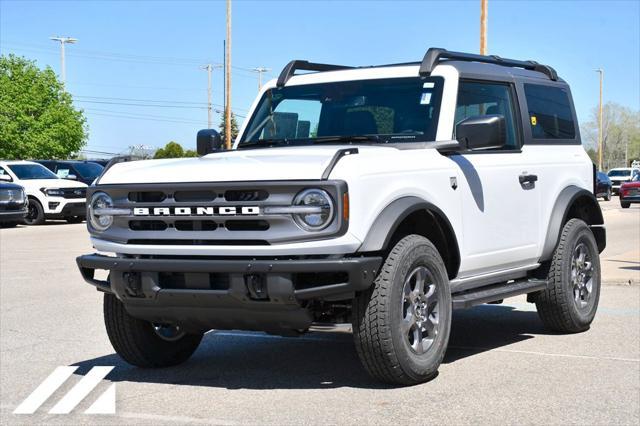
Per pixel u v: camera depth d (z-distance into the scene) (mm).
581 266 8211
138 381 6422
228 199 5734
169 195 5910
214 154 6777
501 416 5320
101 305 10250
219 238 5746
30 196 27078
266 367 6816
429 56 7070
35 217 27125
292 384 6230
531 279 7906
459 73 7070
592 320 8414
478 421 5219
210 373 6645
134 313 6180
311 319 5781
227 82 39906
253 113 7629
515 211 7402
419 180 6246
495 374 6434
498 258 7188
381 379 6016
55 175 28188
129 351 6641
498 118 6391
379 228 5746
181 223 5895
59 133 55156
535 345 7586
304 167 5645
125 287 5996
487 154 7211
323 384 6203
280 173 5656
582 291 8234
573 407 5516
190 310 5898
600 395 5805
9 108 53656
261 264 5539
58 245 19078
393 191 5945
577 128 8680
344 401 5707
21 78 54688
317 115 7258
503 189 7242
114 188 6121
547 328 8219
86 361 7141
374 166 5855
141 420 5367
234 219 5691
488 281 7246
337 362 6961
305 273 5773
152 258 6031
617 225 24688
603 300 10117
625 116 129125
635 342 7672
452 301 6523
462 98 7062
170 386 6246
